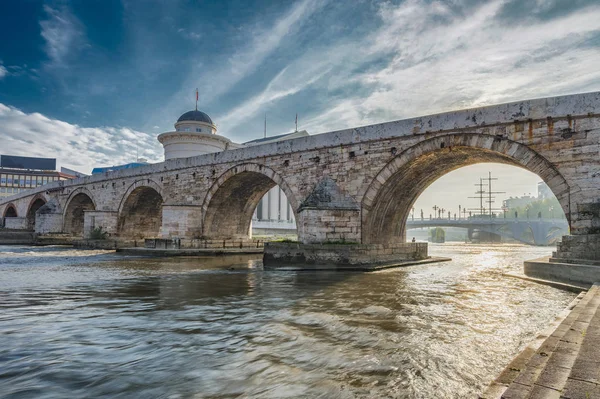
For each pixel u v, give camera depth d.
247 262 25.80
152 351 7.42
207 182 32.31
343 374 6.25
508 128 18.02
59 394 5.60
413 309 10.93
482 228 103.50
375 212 23.48
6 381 6.04
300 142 25.45
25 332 8.66
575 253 15.19
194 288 14.70
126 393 5.64
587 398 3.43
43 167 114.00
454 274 19.88
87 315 10.29
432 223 103.00
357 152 22.88
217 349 7.52
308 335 8.40
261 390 5.70
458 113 19.36
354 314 10.33
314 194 22.95
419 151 20.58
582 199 16.06
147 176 37.81
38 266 23.02
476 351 7.29
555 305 11.23
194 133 53.16
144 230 43.50
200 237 32.62
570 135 16.56
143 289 14.48
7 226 61.25
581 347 5.21
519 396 3.96
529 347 6.38
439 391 5.54
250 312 10.61
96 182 44.25
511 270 22.56
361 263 21.50
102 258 28.73
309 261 21.34
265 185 34.50
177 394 5.60
